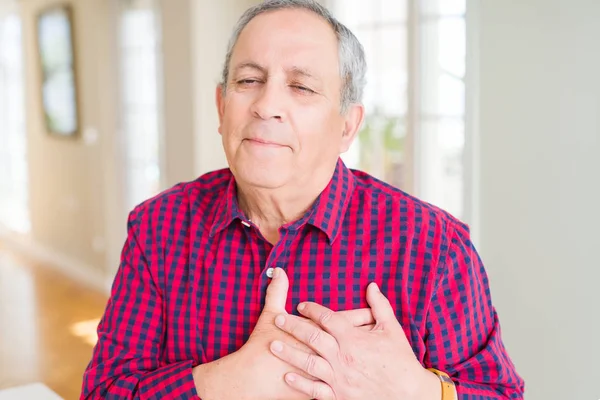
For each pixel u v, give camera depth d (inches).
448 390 41.6
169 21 146.4
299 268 44.8
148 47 172.9
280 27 41.7
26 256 237.1
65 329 161.0
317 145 42.6
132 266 48.1
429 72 105.3
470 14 86.7
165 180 158.6
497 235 86.7
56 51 212.5
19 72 249.4
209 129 142.6
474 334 44.9
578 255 78.2
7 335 156.5
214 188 50.1
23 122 245.9
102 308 178.4
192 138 142.2
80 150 203.8
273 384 41.5
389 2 112.0
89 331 159.5
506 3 83.1
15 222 259.0
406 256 44.1
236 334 45.3
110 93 187.9
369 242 44.8
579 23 76.2
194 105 140.5
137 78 180.2
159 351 47.2
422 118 106.7
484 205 87.9
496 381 44.1
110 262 193.3
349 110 45.1
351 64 43.9
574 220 78.4
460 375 44.4
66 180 213.9
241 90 42.3
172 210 49.0
